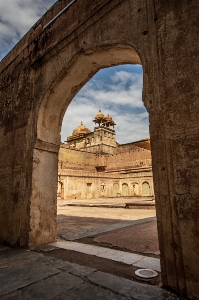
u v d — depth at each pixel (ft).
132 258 11.50
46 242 14.73
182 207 7.77
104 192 107.24
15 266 10.39
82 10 13.10
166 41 8.96
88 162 142.00
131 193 107.76
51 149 15.83
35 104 15.58
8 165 17.07
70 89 15.53
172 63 8.66
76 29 13.30
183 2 8.68
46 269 9.94
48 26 15.75
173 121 8.38
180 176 7.95
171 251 7.91
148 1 9.87
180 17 8.67
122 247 13.76
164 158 8.51
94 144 154.81
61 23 14.56
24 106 16.65
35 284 8.40
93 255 12.09
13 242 14.76
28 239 13.73
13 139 17.16
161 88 8.88
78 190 96.32
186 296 7.29
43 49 15.67
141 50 9.78
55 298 7.34
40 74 15.93
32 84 16.35
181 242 7.64
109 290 7.84
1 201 16.90
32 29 17.54
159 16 9.35
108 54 12.57
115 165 134.31
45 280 8.75
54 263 10.76
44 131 15.49
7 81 20.04
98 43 11.88
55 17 15.24
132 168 115.85
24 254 12.42
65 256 11.98
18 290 7.93
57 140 16.35
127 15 10.76
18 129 16.79
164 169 8.45
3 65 21.29
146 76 9.44
